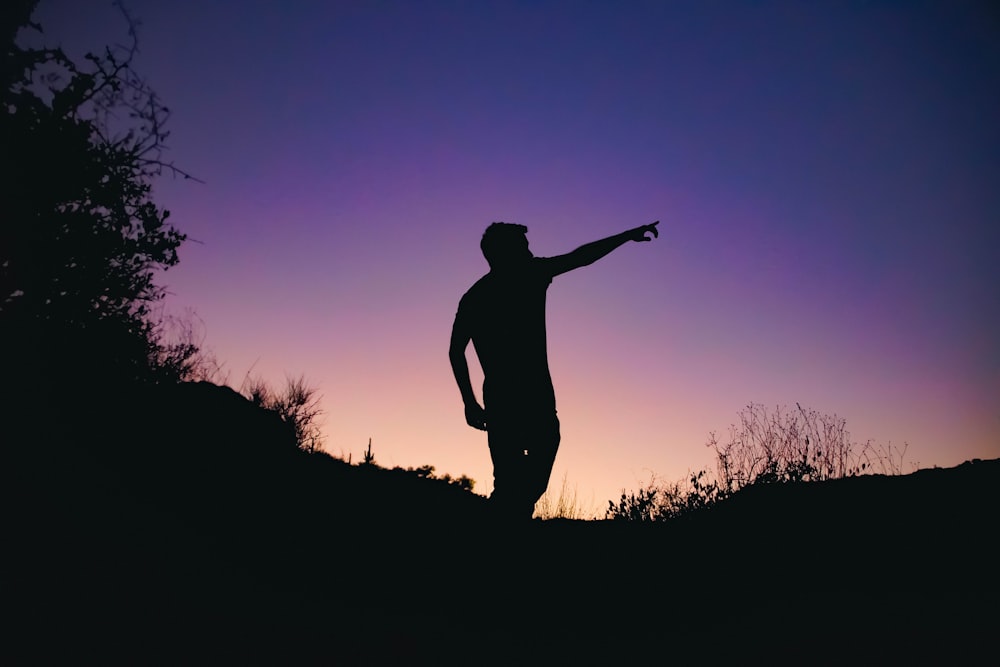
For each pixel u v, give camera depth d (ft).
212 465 16.76
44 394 16.58
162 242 19.97
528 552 11.97
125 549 11.25
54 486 13.15
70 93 19.80
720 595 11.80
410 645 9.32
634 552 14.49
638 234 11.91
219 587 10.50
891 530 13.69
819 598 10.91
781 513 15.98
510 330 10.61
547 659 9.09
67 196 19.03
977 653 8.09
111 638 8.23
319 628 9.53
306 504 15.88
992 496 14.43
